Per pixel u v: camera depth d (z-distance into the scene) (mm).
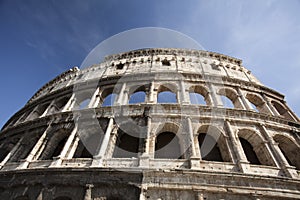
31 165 23391
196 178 18141
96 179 18969
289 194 17688
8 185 21000
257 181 18344
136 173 18734
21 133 31891
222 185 17734
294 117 32000
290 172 20141
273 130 25859
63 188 19359
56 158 22406
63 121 28719
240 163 20109
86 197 17844
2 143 33031
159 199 17047
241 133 25516
